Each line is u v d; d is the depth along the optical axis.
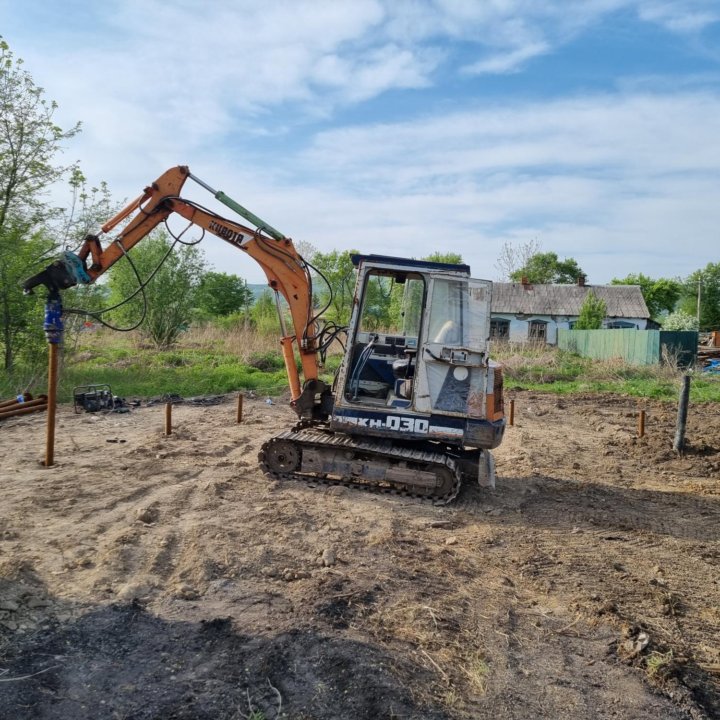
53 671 3.48
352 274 21.78
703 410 15.36
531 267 57.84
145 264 24.77
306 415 7.98
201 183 7.96
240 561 5.07
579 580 5.29
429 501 7.21
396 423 7.25
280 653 3.74
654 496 8.02
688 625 4.66
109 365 18.86
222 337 26.91
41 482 7.05
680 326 38.69
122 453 8.63
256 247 7.96
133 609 4.22
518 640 4.29
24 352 14.87
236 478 7.54
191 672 3.56
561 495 7.91
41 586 4.46
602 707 3.62
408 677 3.67
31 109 15.27
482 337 7.14
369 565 5.23
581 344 31.72
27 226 15.27
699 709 3.65
